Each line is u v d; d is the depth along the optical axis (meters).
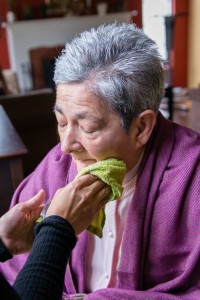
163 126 0.79
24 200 0.93
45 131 2.57
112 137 0.67
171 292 0.79
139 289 0.82
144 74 0.65
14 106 2.39
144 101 0.67
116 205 0.80
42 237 0.55
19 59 5.32
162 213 0.75
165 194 0.75
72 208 0.63
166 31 3.77
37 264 0.52
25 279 0.51
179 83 5.38
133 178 0.77
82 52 0.65
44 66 5.32
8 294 0.47
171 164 0.75
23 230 0.76
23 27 5.16
